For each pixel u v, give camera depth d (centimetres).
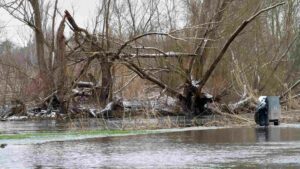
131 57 3325
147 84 3572
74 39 3344
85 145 1537
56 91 3353
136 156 1259
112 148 1444
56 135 1905
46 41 3628
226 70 3734
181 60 3409
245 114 3191
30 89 3450
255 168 1038
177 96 3444
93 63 3528
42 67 3581
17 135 1902
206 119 2897
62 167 1096
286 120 2712
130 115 2936
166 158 1215
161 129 2222
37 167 1098
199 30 3481
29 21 3569
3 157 1267
